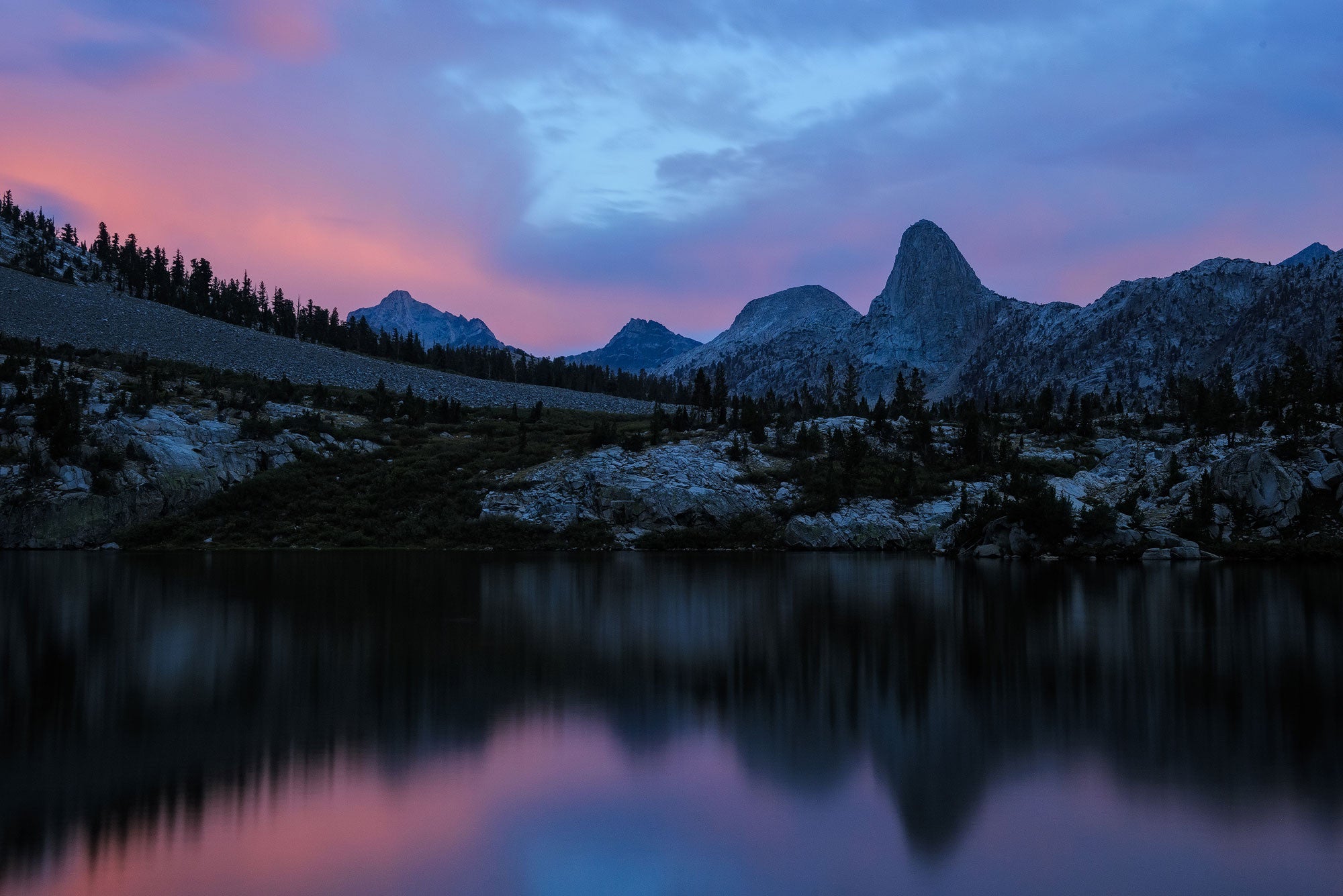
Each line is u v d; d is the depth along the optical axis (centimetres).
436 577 7306
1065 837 1995
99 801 2195
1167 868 1838
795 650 4141
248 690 3319
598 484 11806
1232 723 2891
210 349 19138
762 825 2069
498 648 4159
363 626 4756
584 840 1986
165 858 1864
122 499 10538
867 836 2005
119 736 2728
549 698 3231
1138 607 5653
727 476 12200
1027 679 3550
